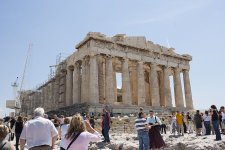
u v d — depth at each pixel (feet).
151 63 224.53
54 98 264.72
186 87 244.83
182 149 64.39
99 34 200.64
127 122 137.69
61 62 248.52
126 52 211.61
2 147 25.90
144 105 203.82
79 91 212.02
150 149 59.77
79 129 26.25
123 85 203.62
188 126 117.08
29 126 30.37
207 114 90.48
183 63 248.52
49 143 30.58
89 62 199.72
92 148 72.43
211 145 62.08
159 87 252.01
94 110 176.86
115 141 78.84
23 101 370.94
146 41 226.99
